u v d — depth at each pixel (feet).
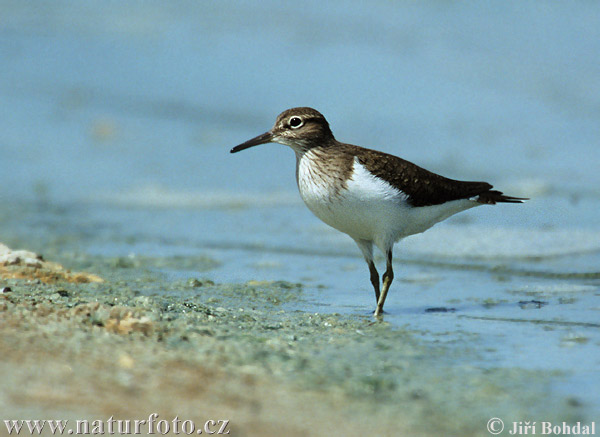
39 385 20.72
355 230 34.94
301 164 35.22
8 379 20.90
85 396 20.36
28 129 70.18
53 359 22.58
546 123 70.54
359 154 34.12
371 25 92.89
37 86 79.25
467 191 35.94
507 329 30.45
